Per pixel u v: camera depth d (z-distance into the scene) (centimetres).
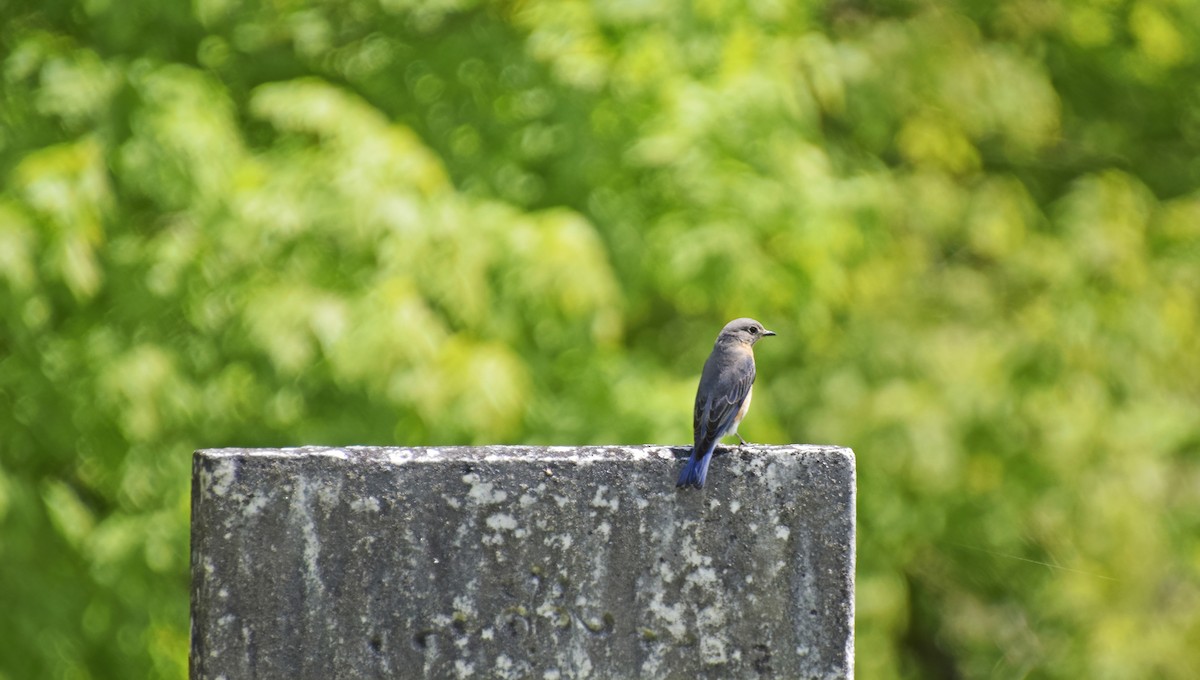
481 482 456
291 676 448
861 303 1698
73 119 1216
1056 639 1825
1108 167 2078
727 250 1345
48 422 1209
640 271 1385
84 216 1131
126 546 1201
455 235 1184
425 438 1146
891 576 1698
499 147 1394
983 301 1773
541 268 1208
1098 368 1706
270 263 1173
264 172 1226
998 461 1664
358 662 450
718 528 462
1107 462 1680
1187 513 1745
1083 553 1723
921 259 1777
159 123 1205
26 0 1328
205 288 1180
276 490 450
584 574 458
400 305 1128
